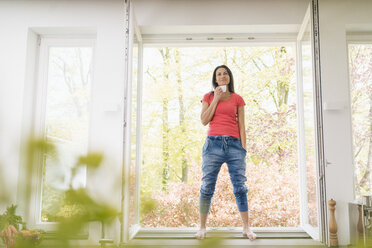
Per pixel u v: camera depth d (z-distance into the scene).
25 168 0.23
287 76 4.55
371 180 2.65
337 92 2.70
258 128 4.48
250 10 2.92
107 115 2.81
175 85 4.64
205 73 4.66
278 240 2.55
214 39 3.15
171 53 4.80
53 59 3.09
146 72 4.76
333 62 2.72
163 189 4.30
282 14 2.91
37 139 0.23
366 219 2.20
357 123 2.72
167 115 4.60
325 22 2.74
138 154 3.10
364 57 2.79
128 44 2.51
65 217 0.23
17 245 0.28
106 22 2.92
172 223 3.83
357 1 2.75
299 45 3.07
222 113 2.67
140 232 2.71
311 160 2.74
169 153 4.51
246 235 2.58
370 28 2.78
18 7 2.95
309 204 2.83
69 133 3.01
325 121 2.70
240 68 4.69
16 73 2.89
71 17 2.93
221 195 4.16
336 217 2.52
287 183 4.27
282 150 4.41
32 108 2.98
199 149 4.49
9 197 0.22
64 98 3.05
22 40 2.92
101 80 2.85
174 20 2.94
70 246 0.23
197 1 2.95
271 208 4.21
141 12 2.95
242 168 2.62
